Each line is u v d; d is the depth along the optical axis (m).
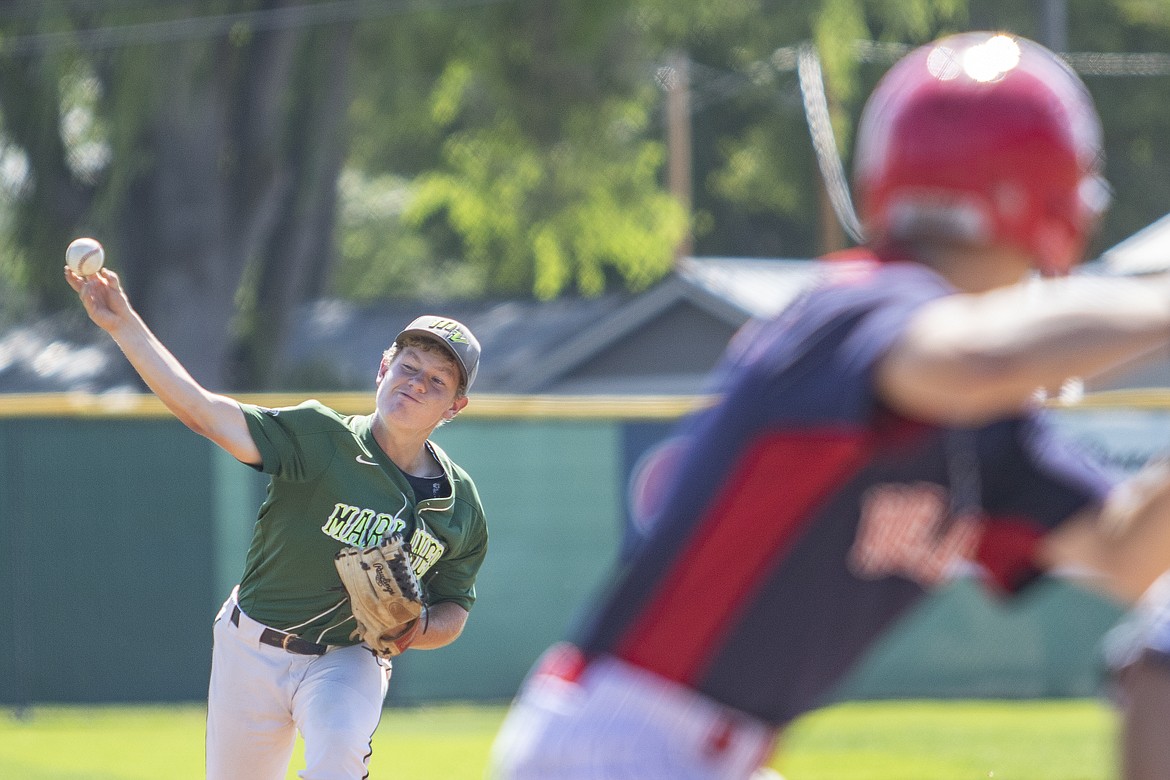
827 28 92.31
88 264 14.67
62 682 39.81
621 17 88.06
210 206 82.19
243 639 16.36
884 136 6.95
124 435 40.19
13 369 109.44
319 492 15.98
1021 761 32.31
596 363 91.44
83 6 78.00
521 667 41.69
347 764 15.60
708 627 7.01
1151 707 10.55
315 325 114.19
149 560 40.19
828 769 31.38
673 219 100.75
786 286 92.69
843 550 6.83
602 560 42.16
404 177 135.75
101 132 79.88
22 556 39.81
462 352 16.39
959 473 6.76
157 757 32.69
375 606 15.77
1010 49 6.91
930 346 5.95
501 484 41.88
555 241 102.94
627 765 7.10
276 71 82.38
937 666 42.50
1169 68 102.88
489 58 86.88
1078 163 6.82
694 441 7.08
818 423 6.44
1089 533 7.39
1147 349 5.66
